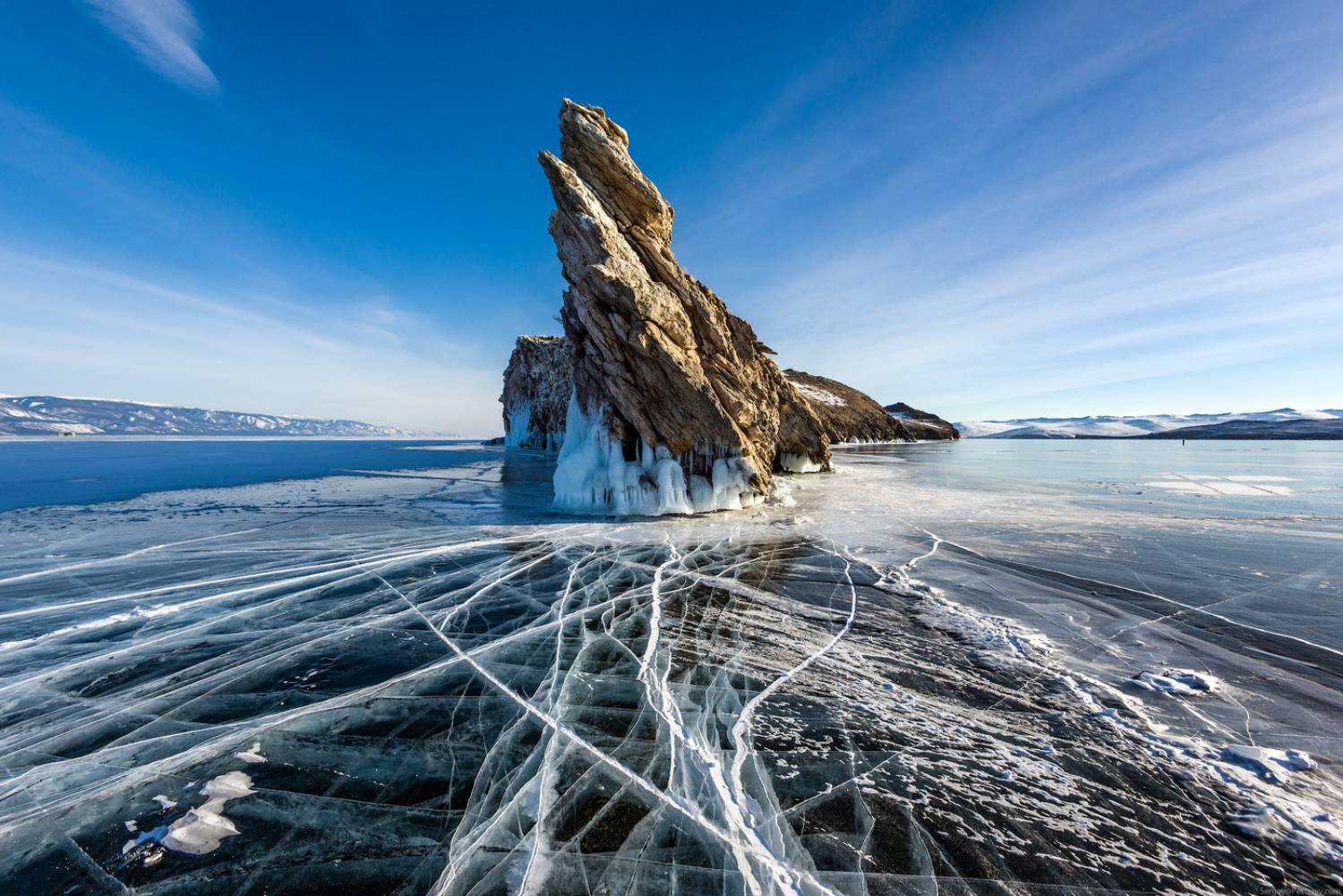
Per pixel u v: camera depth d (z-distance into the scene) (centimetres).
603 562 1065
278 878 315
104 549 1205
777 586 897
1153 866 314
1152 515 1587
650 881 310
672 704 508
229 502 2000
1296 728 455
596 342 1692
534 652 639
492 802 376
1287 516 1529
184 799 382
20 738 463
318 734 463
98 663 614
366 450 7175
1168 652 618
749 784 390
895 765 412
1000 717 482
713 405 1684
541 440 6425
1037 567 1006
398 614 775
